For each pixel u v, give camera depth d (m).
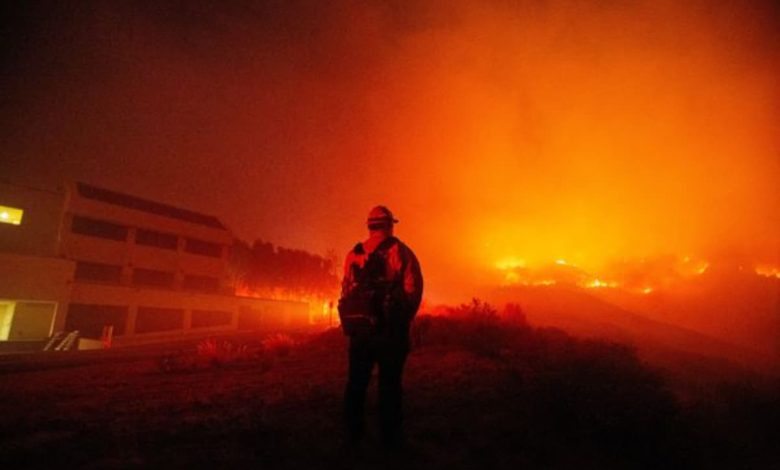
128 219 43.28
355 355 3.37
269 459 3.11
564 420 4.80
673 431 4.84
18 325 34.59
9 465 2.86
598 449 4.23
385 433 3.29
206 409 4.57
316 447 3.37
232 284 57.16
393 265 3.41
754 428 6.16
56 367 11.47
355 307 3.28
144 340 40.84
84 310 37.91
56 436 3.47
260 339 24.98
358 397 3.36
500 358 8.88
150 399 5.24
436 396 5.45
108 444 3.31
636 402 5.20
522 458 3.60
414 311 3.38
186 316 45.44
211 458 3.03
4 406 4.84
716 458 4.76
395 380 3.30
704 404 7.27
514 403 5.25
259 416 4.16
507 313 15.37
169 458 3.01
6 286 33.81
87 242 40.44
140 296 41.72
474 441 3.84
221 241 51.50
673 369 11.41
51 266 36.16
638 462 4.18
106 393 5.80
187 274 48.28
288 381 6.54
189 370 8.44
